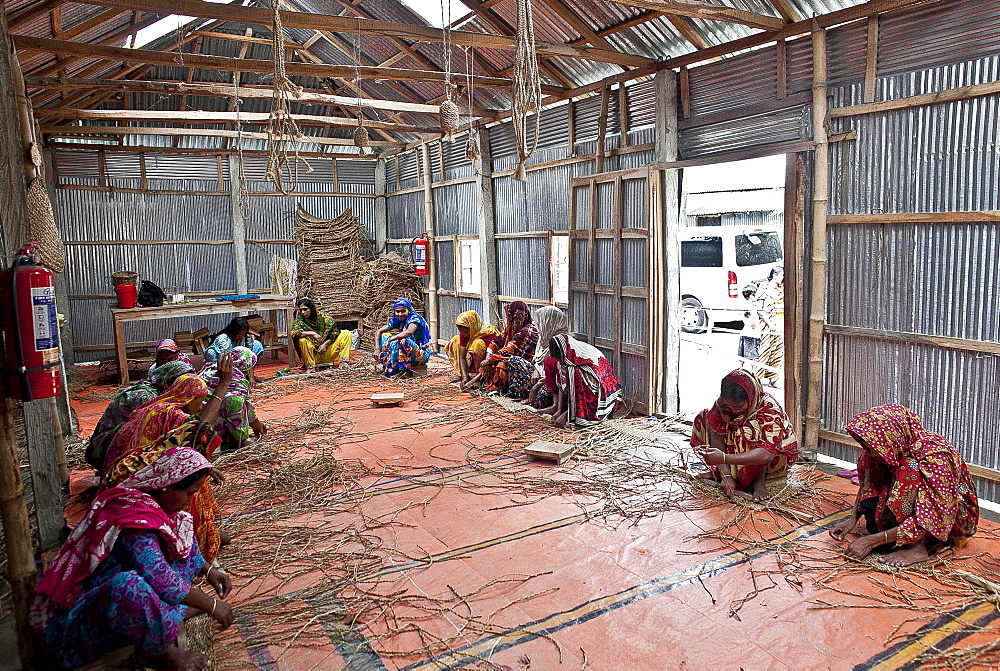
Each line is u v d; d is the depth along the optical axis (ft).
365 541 12.89
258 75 31.91
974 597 10.28
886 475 12.14
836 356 16.70
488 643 9.53
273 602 10.75
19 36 17.53
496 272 30.32
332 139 36.27
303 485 15.74
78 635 8.29
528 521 13.61
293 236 38.75
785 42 17.11
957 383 14.43
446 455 17.90
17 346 8.44
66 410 19.39
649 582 11.09
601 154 23.11
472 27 23.79
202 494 11.15
